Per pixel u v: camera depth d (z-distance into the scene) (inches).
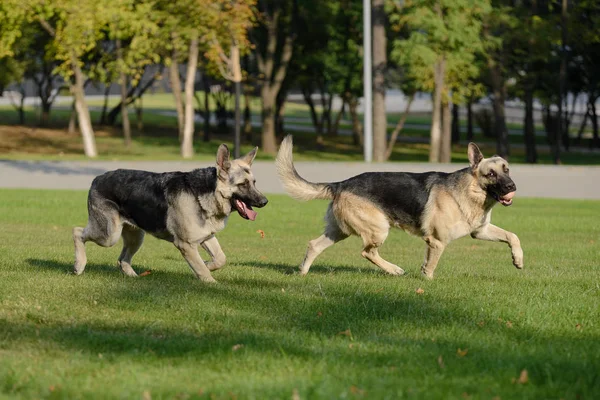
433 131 1734.7
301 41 2103.8
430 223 388.2
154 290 338.3
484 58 1786.4
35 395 207.5
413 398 203.8
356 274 411.5
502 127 1892.2
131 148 2003.0
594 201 923.4
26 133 2212.1
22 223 682.8
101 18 1469.0
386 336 271.0
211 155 1835.6
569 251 560.7
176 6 1512.1
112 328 277.9
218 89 2568.9
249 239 625.0
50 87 2443.4
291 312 303.6
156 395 207.0
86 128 1679.4
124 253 395.9
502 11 1707.7
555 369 232.4
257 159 1685.5
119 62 1589.6
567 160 2090.3
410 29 1686.8
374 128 1706.4
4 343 255.3
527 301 326.6
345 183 402.6
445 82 1726.1
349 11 1913.1
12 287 341.7
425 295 338.0
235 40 1469.0
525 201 918.4
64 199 856.9
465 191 382.9
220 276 390.9
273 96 1998.0
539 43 1781.5
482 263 490.3
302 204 875.4
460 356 245.6
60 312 297.9
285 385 212.4
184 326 282.0
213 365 233.8
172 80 1860.2
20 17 1480.1
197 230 362.0
